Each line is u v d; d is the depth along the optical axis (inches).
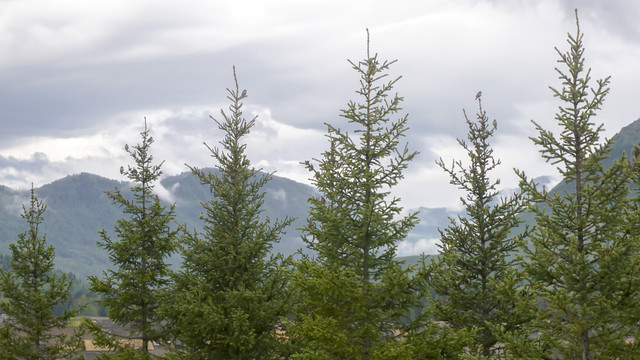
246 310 751.7
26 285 1147.9
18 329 1128.8
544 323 549.6
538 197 569.3
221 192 808.3
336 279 556.4
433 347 571.2
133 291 848.3
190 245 812.0
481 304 806.5
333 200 616.7
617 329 537.0
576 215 558.6
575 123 564.4
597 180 557.0
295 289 736.3
